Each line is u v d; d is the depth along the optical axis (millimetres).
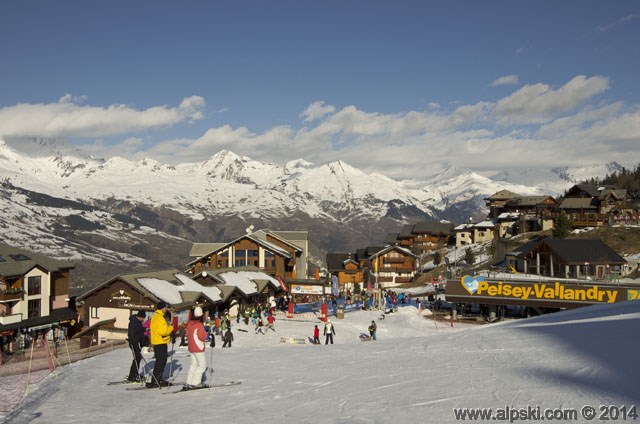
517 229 125625
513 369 12320
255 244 93875
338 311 59312
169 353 23141
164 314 14648
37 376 17906
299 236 121500
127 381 15289
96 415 11219
